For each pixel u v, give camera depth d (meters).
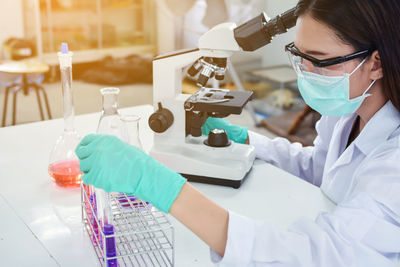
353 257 0.95
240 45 1.33
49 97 4.66
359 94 1.15
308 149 1.69
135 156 0.96
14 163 1.50
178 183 0.95
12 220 1.20
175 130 1.47
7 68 3.71
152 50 5.79
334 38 1.03
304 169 1.65
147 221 1.09
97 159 0.95
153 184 0.94
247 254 0.95
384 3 0.99
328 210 1.27
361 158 1.26
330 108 1.20
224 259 0.95
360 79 1.12
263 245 0.95
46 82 5.12
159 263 1.01
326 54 1.06
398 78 1.06
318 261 0.95
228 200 1.32
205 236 0.96
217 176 1.39
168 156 1.43
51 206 1.27
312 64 1.09
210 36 1.35
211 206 0.97
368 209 1.00
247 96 1.48
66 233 1.15
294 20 1.25
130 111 1.97
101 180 0.94
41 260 1.04
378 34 1.02
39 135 1.72
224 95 1.49
